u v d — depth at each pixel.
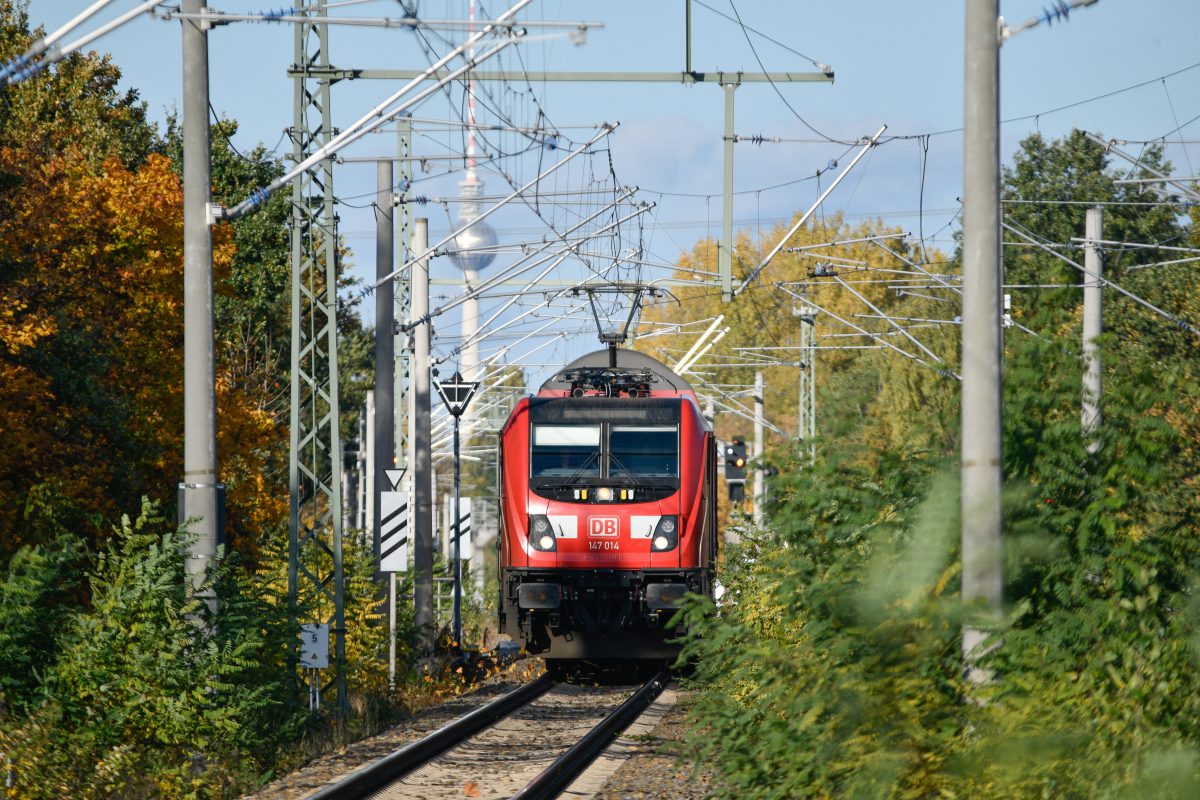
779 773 29.64
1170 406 31.33
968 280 28.11
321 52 60.81
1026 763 23.47
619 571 72.00
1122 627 27.41
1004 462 29.59
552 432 73.69
